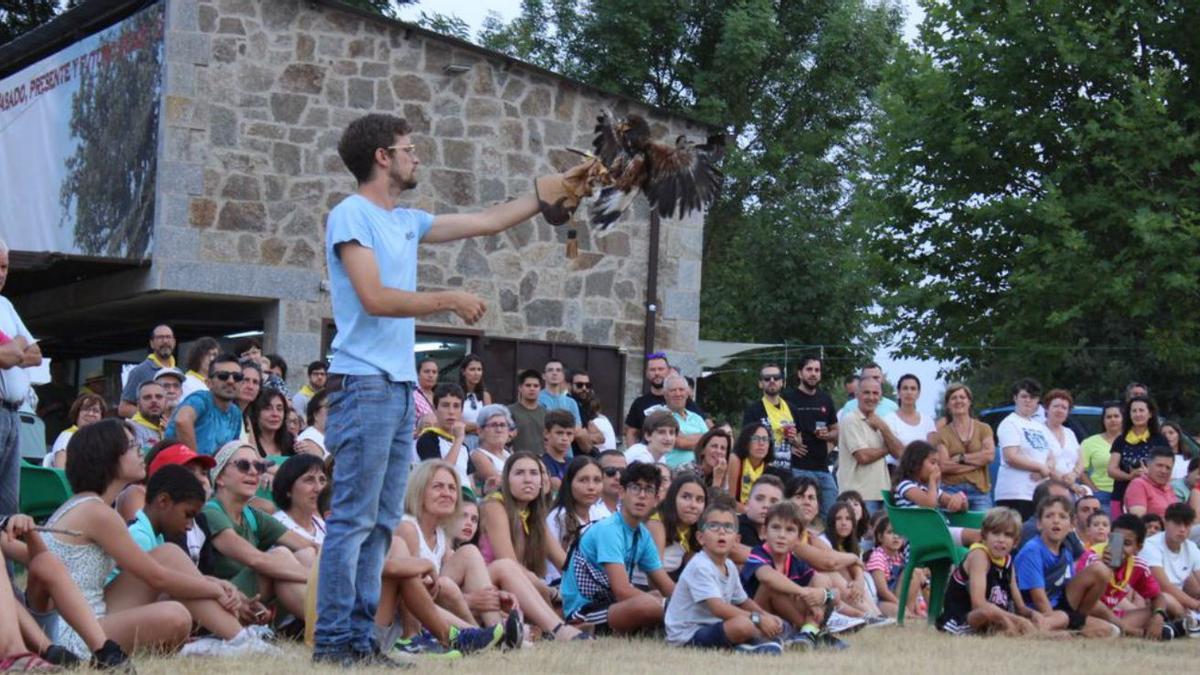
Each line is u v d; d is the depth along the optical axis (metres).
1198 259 20.48
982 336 22.92
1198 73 22.17
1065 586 10.18
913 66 23.34
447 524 8.30
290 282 16.12
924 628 10.05
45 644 6.18
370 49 16.66
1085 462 13.06
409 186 6.37
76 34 18.17
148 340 21.77
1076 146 21.41
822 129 31.00
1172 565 10.98
